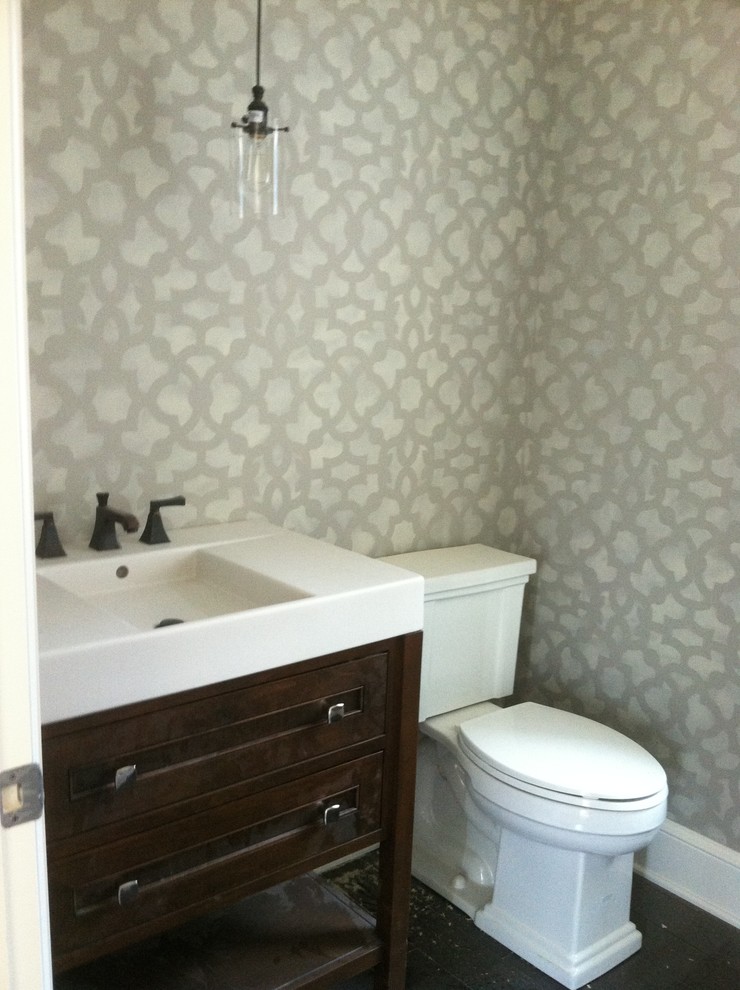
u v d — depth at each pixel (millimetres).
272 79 1887
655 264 2223
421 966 1980
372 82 2055
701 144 2094
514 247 2455
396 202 2158
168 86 1748
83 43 1635
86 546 1774
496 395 2506
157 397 1848
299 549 1834
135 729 1328
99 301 1736
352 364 2154
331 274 2068
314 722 1563
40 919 883
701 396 2156
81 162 1669
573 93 2381
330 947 1785
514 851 2049
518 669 2674
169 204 1792
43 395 1701
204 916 1875
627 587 2375
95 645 1253
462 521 2504
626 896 2057
